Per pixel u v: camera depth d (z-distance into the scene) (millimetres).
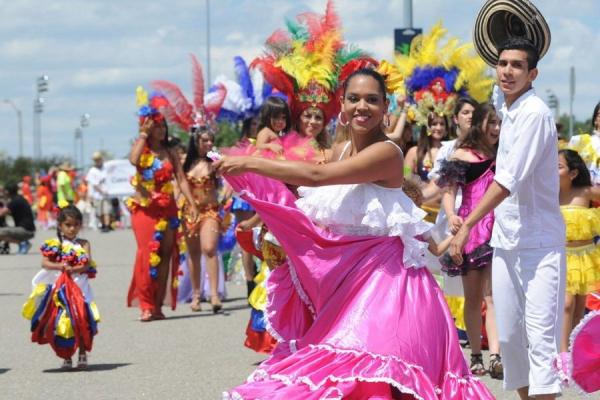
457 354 6938
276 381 6613
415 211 7035
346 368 6590
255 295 11609
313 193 7203
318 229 7094
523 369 8203
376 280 6891
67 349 11359
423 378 6652
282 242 7148
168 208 15508
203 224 16156
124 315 16156
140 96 15664
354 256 6977
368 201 6957
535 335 7895
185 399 9680
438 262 11281
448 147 11258
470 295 10727
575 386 7578
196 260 16562
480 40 8680
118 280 21797
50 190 49031
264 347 11555
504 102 8094
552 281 7914
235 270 20781
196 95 16438
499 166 7977
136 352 12531
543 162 7930
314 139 11461
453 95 13531
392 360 6613
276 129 11750
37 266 26469
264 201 7074
